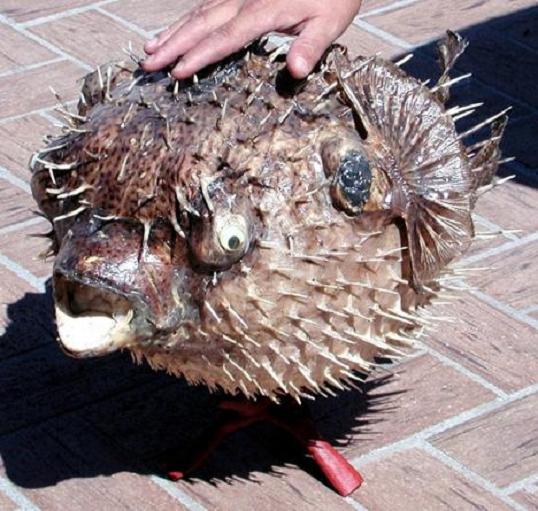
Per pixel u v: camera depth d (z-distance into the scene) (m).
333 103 1.17
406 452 1.40
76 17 2.25
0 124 1.97
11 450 1.39
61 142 1.19
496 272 1.69
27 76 2.09
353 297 1.16
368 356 1.24
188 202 1.10
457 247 1.23
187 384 1.49
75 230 1.14
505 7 2.32
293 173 1.12
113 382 1.49
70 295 1.14
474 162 1.31
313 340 1.16
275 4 1.16
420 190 1.19
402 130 1.19
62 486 1.35
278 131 1.13
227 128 1.13
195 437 1.41
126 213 1.13
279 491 1.34
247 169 1.11
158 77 1.19
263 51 1.20
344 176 1.12
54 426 1.43
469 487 1.36
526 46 2.20
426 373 1.51
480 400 1.48
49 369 1.51
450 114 1.24
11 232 1.73
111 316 1.13
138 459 1.39
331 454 1.34
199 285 1.12
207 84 1.16
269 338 1.14
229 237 1.09
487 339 1.57
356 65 1.20
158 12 2.28
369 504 1.33
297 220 1.12
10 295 1.62
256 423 1.43
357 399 1.46
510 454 1.40
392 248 1.17
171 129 1.13
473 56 2.16
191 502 1.33
